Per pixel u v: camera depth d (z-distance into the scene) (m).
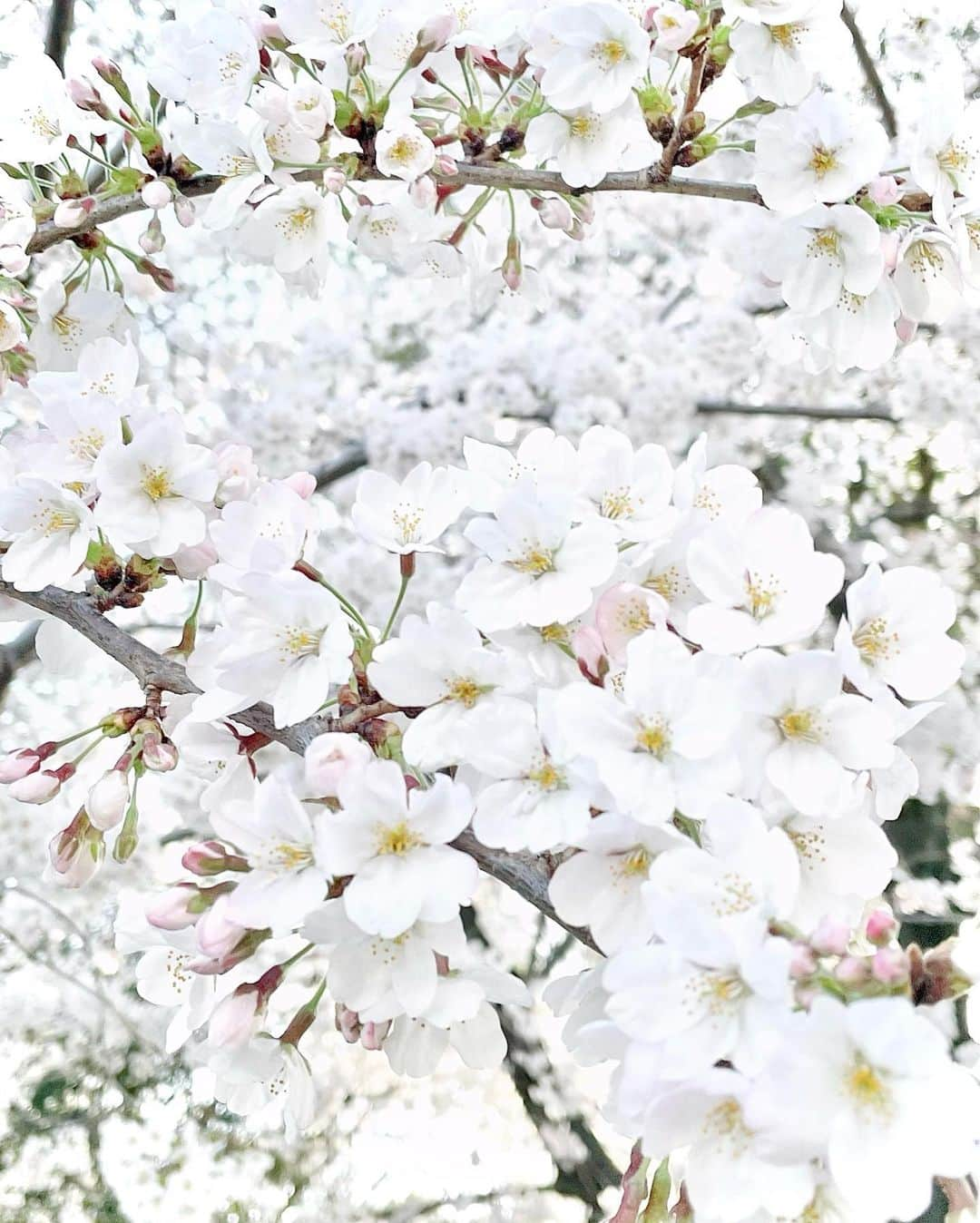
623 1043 0.38
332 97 0.54
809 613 0.40
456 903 0.39
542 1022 1.64
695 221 1.38
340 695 0.43
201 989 0.43
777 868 0.37
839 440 1.47
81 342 0.59
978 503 1.43
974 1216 0.37
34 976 1.50
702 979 0.36
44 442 0.49
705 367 1.29
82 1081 1.57
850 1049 0.35
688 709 0.39
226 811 0.40
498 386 1.26
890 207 0.50
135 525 0.47
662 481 0.43
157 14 1.11
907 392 1.32
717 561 0.41
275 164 0.55
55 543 0.48
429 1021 0.40
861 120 0.49
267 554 0.43
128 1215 1.54
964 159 0.49
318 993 0.43
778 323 0.57
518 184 0.56
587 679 0.41
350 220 0.62
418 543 0.45
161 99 0.57
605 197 1.38
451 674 0.41
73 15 1.03
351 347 1.34
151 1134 1.55
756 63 0.50
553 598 0.41
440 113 0.59
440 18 0.53
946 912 1.27
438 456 1.26
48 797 0.48
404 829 0.39
